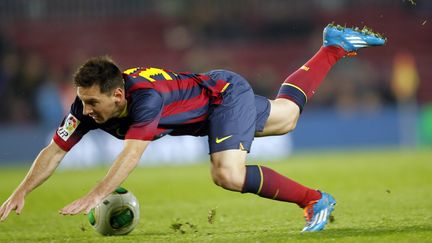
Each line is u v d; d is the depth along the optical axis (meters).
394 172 48.56
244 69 94.81
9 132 73.25
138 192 41.38
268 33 98.12
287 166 58.00
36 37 98.25
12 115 77.81
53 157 21.83
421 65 98.25
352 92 85.62
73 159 69.56
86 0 100.19
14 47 92.75
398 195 34.03
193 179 49.84
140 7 101.31
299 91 24.27
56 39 98.50
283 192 22.14
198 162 71.44
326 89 86.56
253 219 27.12
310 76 24.73
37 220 29.44
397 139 82.62
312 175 48.91
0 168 68.75
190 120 21.80
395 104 85.94
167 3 100.94
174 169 61.84
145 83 20.41
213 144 21.81
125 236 22.88
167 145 72.25
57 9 99.69
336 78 88.94
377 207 29.31
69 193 42.72
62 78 83.25
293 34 98.38
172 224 24.20
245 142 21.94
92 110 19.98
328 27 25.84
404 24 101.25
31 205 36.19
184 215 29.59
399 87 85.38
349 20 100.75
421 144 82.44
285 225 24.94
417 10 102.25
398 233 21.02
